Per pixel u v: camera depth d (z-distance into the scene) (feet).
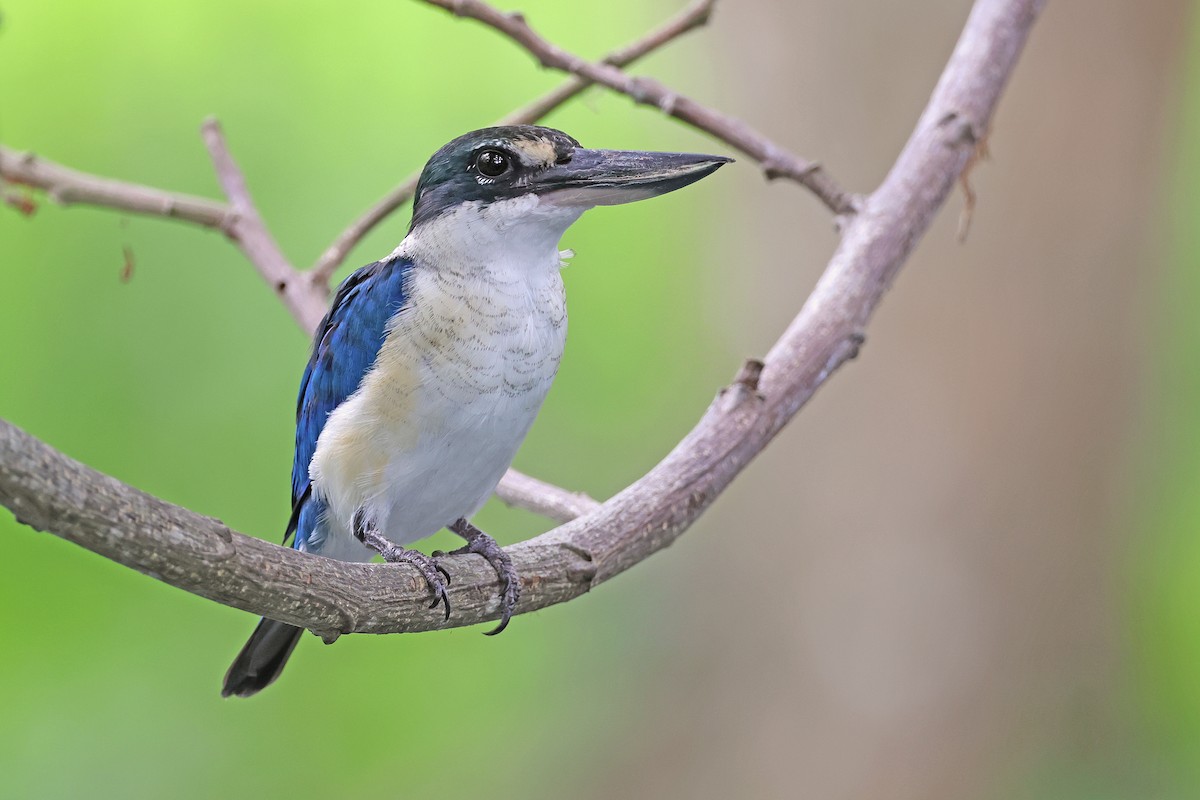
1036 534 39.42
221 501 49.70
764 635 41.19
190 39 54.90
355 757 46.55
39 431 49.42
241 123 54.75
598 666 45.80
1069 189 38.91
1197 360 50.70
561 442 56.34
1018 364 39.14
